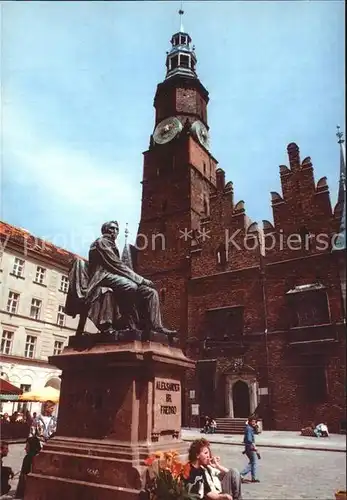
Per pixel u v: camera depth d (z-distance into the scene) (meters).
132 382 6.30
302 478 5.56
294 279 26.92
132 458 5.77
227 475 4.94
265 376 25.95
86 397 6.65
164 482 4.89
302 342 24.27
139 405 6.25
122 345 6.57
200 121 40.25
